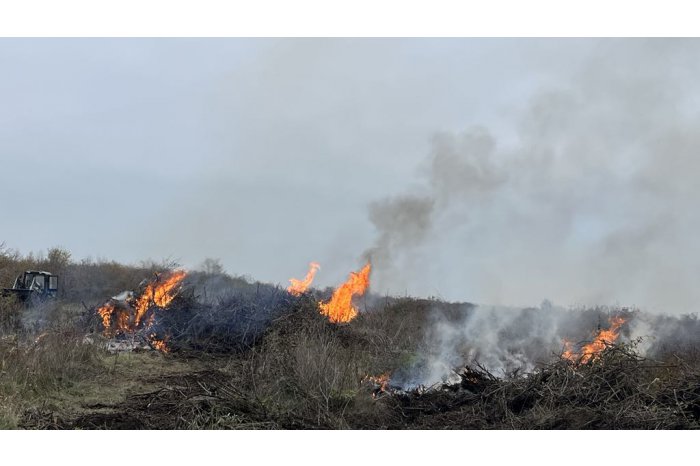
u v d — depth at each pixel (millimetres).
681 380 8516
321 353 9125
